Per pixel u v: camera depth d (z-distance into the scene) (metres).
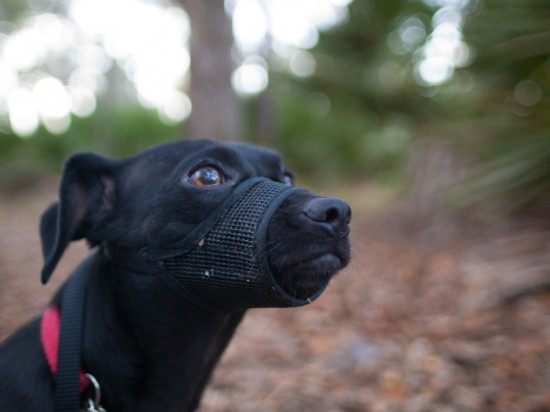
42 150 2.05
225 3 1.25
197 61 1.24
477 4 0.78
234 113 1.27
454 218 0.93
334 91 1.46
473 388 0.48
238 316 0.34
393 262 0.87
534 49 0.68
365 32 1.36
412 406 0.47
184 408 0.33
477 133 0.78
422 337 0.59
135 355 0.30
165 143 0.32
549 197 0.68
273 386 0.52
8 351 0.30
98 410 0.29
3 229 1.29
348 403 0.48
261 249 0.26
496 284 0.67
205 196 0.28
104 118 2.22
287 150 1.82
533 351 0.53
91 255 0.34
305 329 0.65
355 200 1.51
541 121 0.68
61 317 0.30
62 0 4.19
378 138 1.58
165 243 0.28
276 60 3.14
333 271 0.27
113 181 0.32
